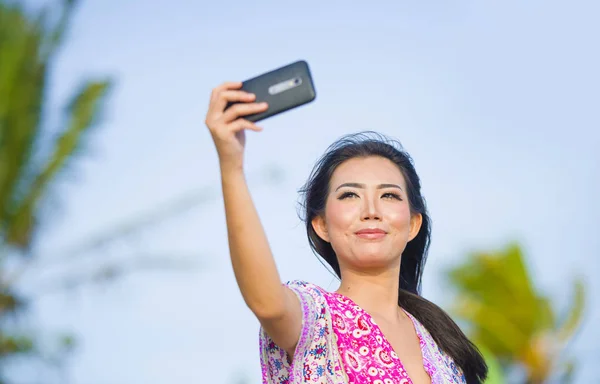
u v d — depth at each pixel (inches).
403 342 180.4
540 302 753.0
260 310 156.6
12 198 634.2
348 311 172.2
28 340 647.8
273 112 152.0
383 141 192.1
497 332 751.7
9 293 645.3
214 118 152.8
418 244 206.5
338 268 194.5
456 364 193.3
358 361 169.0
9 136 621.6
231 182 153.9
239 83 154.3
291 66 153.3
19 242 642.8
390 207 182.1
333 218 182.5
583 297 756.0
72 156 640.4
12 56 617.9
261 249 154.5
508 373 754.2
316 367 166.4
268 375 171.2
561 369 755.4
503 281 753.0
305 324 164.6
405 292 196.7
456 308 757.9
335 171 187.2
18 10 633.6
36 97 629.9
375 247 179.9
